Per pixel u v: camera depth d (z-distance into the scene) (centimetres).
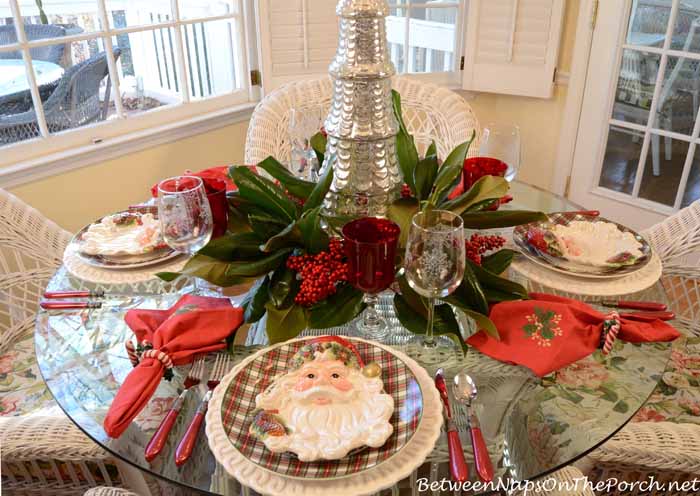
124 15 212
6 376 135
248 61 245
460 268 85
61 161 200
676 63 229
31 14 191
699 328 145
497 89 272
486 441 81
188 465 78
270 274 106
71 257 117
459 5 266
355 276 90
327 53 245
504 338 95
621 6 234
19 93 193
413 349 96
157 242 117
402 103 191
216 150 246
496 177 113
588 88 257
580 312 98
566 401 87
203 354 95
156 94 229
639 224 261
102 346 99
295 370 85
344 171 114
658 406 126
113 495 93
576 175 275
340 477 70
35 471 97
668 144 242
